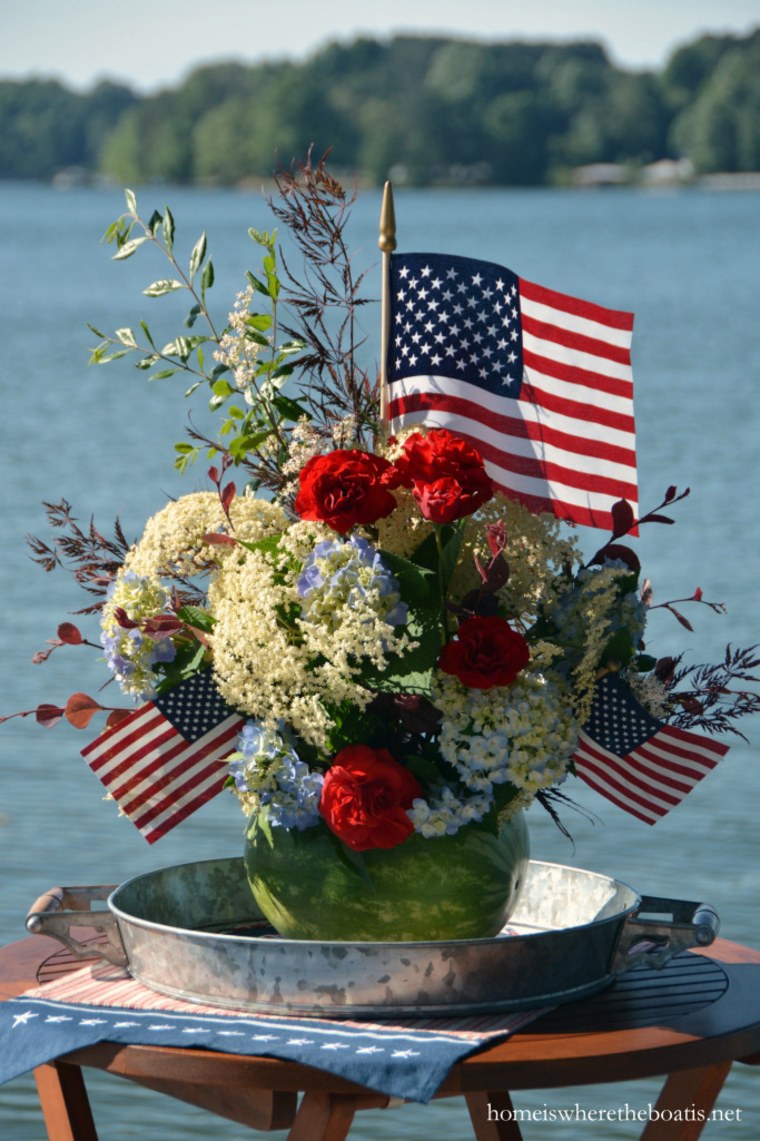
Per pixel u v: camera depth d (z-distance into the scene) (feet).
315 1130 9.91
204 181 653.71
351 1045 9.80
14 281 287.89
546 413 12.21
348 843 10.72
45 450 92.02
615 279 265.34
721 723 11.78
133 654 11.36
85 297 242.58
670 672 11.71
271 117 618.44
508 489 12.14
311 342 12.18
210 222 459.32
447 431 11.33
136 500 73.61
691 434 97.30
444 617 11.30
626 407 12.03
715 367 139.33
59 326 189.47
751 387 124.06
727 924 25.49
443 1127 20.63
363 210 540.11
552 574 11.66
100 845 29.43
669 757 11.89
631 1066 9.87
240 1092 10.45
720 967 11.79
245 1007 10.59
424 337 12.32
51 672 42.57
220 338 12.34
